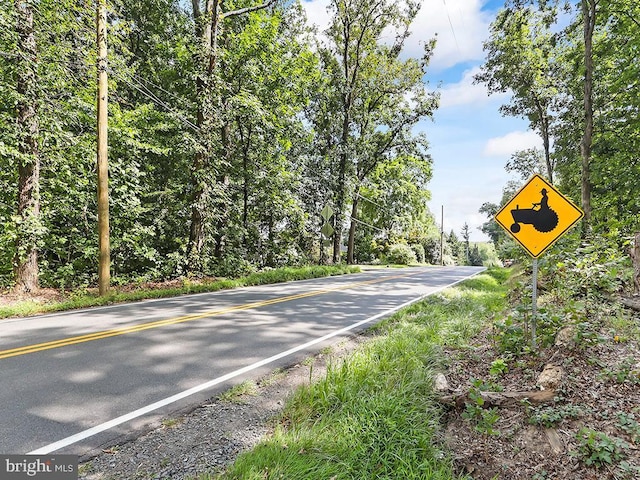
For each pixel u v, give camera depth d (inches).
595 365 140.1
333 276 706.8
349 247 1224.2
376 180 1252.5
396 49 943.7
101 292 378.0
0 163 386.3
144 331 237.8
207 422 127.1
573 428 107.7
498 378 154.6
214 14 537.3
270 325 263.9
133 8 592.7
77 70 421.1
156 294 394.6
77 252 465.1
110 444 112.0
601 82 615.5
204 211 537.3
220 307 328.5
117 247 470.3
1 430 116.7
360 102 1063.6
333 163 991.6
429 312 304.7
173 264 510.6
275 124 691.4
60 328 243.6
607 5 517.0
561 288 236.4
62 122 418.9
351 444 106.1
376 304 363.6
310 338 232.5
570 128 713.0
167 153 536.1
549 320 169.6
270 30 645.3
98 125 380.5
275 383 162.2
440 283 573.6
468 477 96.5
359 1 893.8
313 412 130.3
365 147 1087.0
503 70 760.3
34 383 153.3
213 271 581.3
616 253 248.7
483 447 109.7
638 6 506.9
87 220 461.1
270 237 824.9
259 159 732.0
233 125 690.8
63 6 396.2
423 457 103.7
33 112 380.8
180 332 237.6
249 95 593.6
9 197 410.0
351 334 245.3
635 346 155.9
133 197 479.2
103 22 387.9
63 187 430.0
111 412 131.0
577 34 595.2
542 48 732.7
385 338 215.2
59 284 429.1
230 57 615.2
